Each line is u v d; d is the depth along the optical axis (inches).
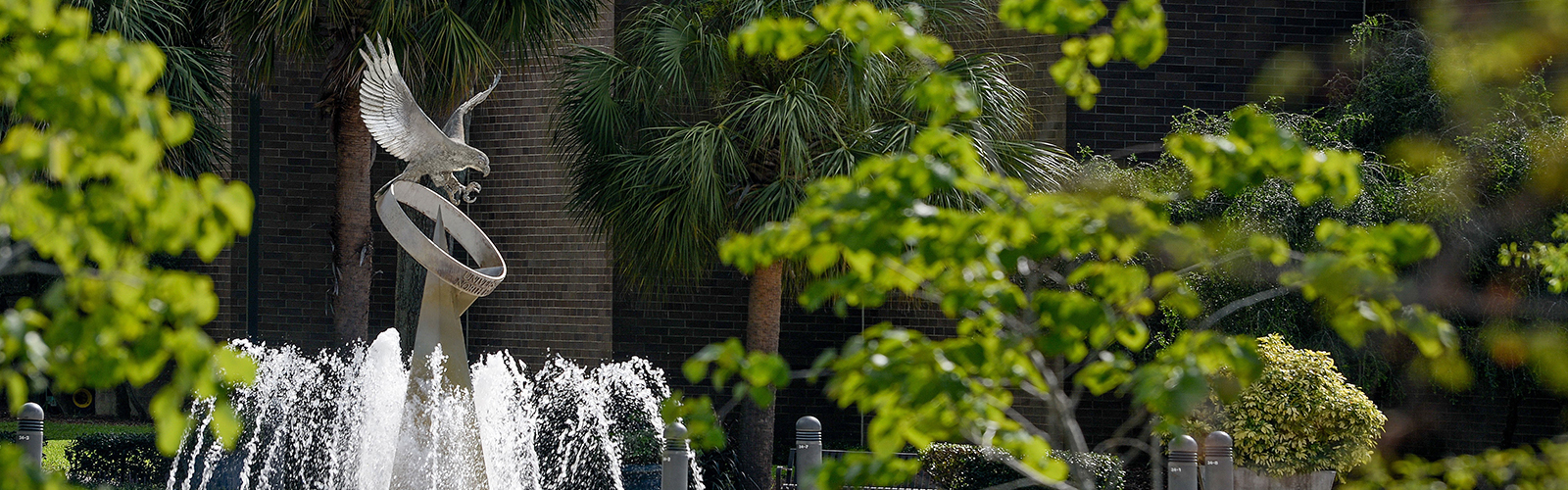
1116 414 462.9
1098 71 477.4
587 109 398.6
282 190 535.8
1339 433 334.6
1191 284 374.9
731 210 384.5
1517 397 426.9
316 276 539.2
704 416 114.2
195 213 80.2
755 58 372.8
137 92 81.0
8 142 82.0
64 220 80.7
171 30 411.2
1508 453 112.0
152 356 79.7
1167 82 479.5
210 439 410.9
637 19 412.8
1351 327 96.4
